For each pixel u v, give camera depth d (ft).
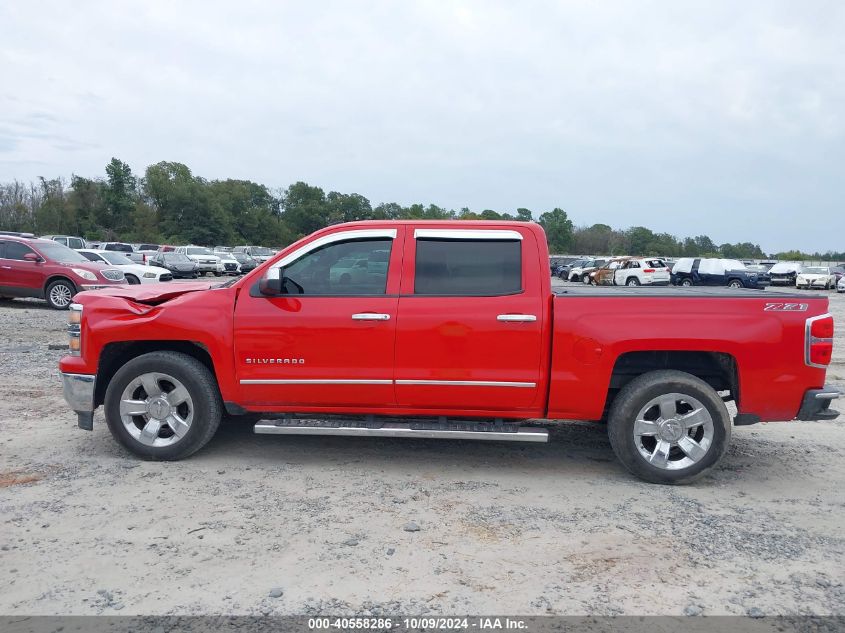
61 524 13.20
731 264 116.16
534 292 16.01
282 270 16.74
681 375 15.70
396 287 16.29
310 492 15.17
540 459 17.93
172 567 11.53
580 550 12.41
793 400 15.55
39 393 24.59
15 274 53.21
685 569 11.74
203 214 298.15
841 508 14.73
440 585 11.06
